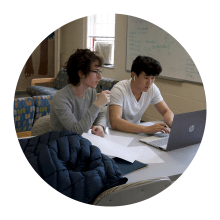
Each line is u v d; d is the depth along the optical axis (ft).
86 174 3.14
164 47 9.59
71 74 4.58
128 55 11.32
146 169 3.51
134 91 5.81
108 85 10.72
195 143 4.45
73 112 4.79
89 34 13.64
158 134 4.85
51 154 3.25
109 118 5.50
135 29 10.82
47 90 12.29
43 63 17.42
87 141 3.59
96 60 4.59
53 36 16.72
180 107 9.25
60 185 3.10
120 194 2.89
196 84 8.62
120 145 4.10
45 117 4.98
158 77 10.03
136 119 6.28
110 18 12.63
